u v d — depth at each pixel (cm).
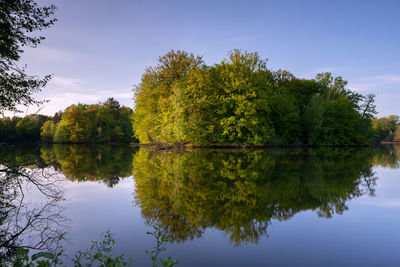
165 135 3350
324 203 783
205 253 455
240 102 3175
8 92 805
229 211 708
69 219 647
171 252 460
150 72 3772
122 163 1897
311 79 4884
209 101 3256
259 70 3441
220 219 644
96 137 6731
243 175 1275
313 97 4147
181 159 2086
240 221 628
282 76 4534
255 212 698
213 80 3444
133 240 514
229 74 3309
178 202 805
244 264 414
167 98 3412
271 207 745
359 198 844
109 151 3391
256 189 976
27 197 889
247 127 3228
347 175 1281
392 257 438
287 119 3825
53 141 6631
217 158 2103
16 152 2931
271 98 3675
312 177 1216
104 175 1350
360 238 522
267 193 914
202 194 905
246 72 3350
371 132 4903
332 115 4328
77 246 483
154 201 822
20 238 522
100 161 2062
